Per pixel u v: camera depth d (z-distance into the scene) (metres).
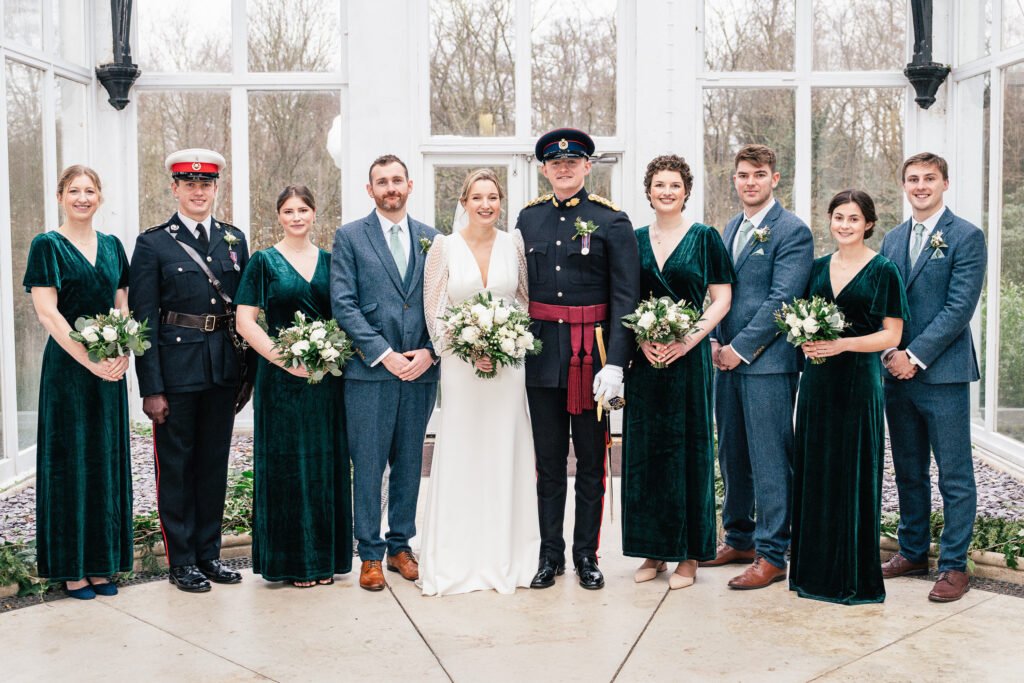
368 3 7.24
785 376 4.35
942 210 4.23
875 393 4.07
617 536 5.20
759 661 3.54
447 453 4.31
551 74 7.43
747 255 4.40
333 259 4.38
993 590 4.30
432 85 7.45
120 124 7.59
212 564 4.49
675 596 4.24
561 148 4.21
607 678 3.41
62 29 7.07
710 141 7.45
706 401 4.30
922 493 4.40
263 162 7.68
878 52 7.41
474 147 7.43
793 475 4.33
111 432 4.21
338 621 3.98
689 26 7.16
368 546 4.40
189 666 3.54
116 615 4.07
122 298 4.39
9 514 5.43
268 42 7.60
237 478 6.07
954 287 4.11
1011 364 6.52
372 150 7.34
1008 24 6.49
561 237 4.25
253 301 4.27
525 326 4.14
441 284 4.28
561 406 4.34
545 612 4.06
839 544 4.11
